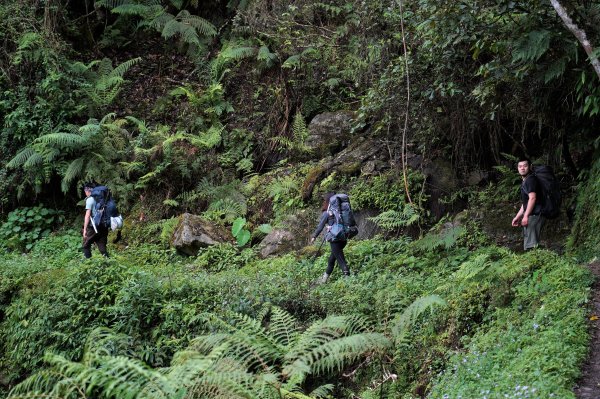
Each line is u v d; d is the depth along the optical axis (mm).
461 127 11203
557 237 9859
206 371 5309
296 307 8922
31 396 4547
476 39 8883
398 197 11742
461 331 7074
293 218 12414
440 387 5867
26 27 15781
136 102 16781
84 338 9453
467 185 11578
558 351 5312
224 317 8828
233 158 14898
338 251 9898
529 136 11359
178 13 18062
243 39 16484
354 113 13992
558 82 9242
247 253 12109
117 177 14289
